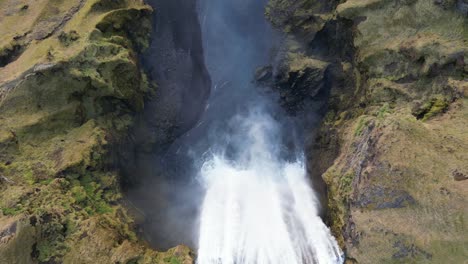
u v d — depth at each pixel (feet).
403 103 71.26
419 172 59.77
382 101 73.46
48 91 76.74
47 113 76.43
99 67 79.46
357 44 77.92
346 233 65.67
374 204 61.67
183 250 71.31
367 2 77.51
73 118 78.48
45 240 64.64
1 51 81.92
